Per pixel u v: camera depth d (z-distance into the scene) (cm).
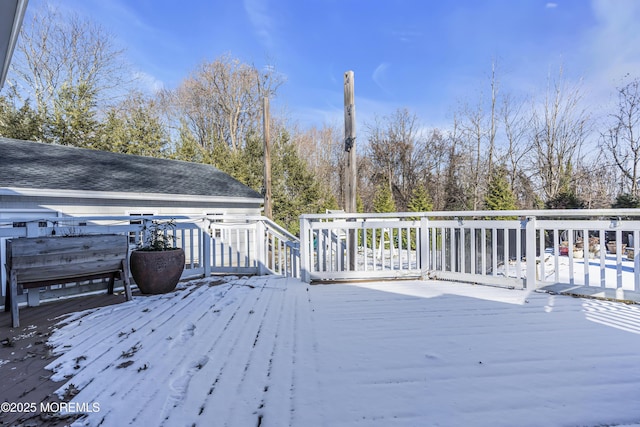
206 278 491
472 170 1905
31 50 1587
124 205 812
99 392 175
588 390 174
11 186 625
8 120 1344
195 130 2258
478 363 205
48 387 181
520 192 1700
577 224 359
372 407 161
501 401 165
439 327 268
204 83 2208
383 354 219
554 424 148
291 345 235
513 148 1744
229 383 183
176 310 323
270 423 149
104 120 1608
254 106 2300
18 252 291
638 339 240
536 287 380
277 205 1644
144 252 390
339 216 450
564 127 1552
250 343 239
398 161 2352
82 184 745
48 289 353
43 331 268
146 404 164
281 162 1706
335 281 452
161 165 1138
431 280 448
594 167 1424
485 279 412
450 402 164
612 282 510
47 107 1550
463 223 427
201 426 148
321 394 172
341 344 236
